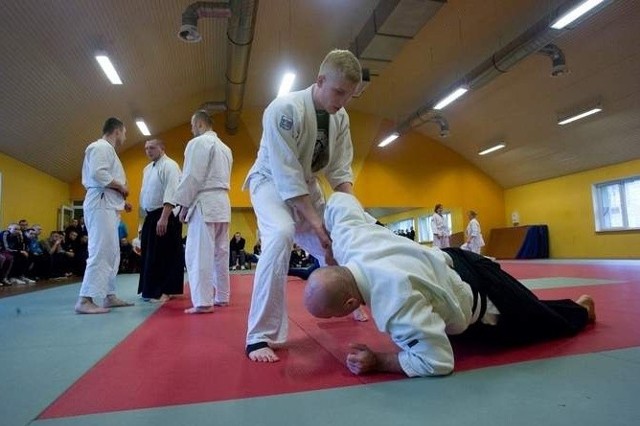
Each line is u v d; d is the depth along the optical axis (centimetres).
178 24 906
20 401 130
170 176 387
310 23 1005
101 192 350
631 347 174
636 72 1025
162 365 171
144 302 414
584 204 1466
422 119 1358
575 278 540
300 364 170
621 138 1253
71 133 1145
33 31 740
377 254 157
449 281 163
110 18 799
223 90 1366
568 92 1191
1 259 768
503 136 1517
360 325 255
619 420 104
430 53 1170
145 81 1099
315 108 207
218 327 261
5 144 990
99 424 111
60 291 596
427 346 144
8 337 235
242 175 1529
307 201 199
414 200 1689
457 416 110
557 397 121
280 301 192
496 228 1767
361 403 123
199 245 329
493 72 983
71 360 182
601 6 703
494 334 180
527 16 965
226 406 123
